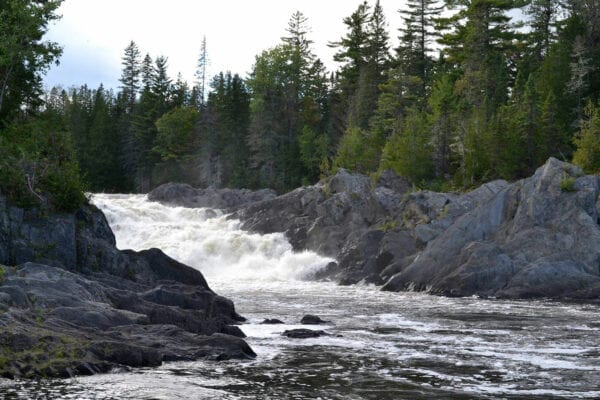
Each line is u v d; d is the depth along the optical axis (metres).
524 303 38.41
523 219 46.97
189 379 16.41
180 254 63.19
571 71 76.75
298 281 55.56
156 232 67.81
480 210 49.28
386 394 15.44
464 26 96.25
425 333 25.92
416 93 97.81
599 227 45.41
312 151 98.06
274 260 61.88
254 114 103.88
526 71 90.50
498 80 86.62
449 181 71.62
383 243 54.53
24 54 44.47
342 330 26.66
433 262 47.19
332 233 61.25
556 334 25.80
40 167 34.88
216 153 108.69
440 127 74.56
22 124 46.56
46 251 31.39
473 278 43.28
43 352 16.50
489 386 16.38
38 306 20.44
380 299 40.62
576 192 46.88
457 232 48.34
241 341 20.47
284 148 102.00
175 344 19.91
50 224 31.98
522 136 68.69
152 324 22.11
